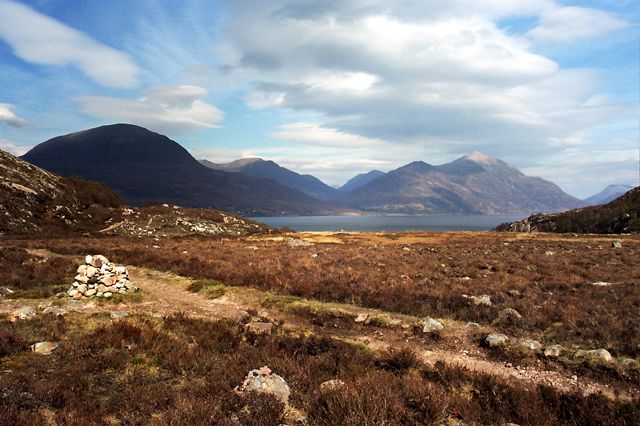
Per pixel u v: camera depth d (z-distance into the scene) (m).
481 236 66.00
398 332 14.40
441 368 10.55
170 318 14.62
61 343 11.29
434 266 28.59
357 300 18.36
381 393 7.78
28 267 25.33
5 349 10.52
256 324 14.59
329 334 14.33
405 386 8.77
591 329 13.48
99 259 19.94
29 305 16.95
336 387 8.31
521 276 24.38
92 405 7.56
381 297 18.25
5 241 43.06
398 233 72.69
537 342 12.46
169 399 7.90
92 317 14.58
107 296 18.95
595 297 17.94
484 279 23.00
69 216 63.12
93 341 11.37
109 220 69.69
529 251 40.00
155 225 69.06
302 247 44.16
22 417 6.72
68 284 22.44
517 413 8.09
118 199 86.44
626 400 9.11
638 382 10.03
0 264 25.09
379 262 31.20
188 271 25.62
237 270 24.95
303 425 7.09
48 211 61.06
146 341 11.52
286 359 10.46
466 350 12.65
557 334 13.28
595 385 10.11
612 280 22.78
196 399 7.69
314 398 8.00
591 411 8.27
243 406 7.55
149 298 19.48
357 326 15.23
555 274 24.61
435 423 7.45
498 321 15.00
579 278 22.92
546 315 15.17
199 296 20.44
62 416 7.00
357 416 6.87
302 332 14.37
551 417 7.96
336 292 19.55
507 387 9.45
